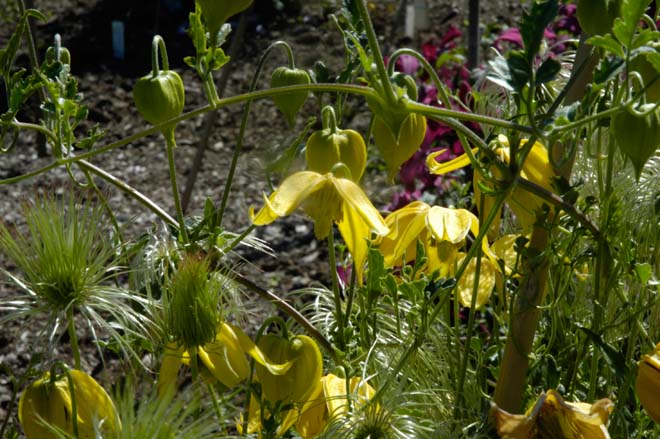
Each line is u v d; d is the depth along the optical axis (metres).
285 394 2.19
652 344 2.33
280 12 9.70
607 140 2.56
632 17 1.64
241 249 6.43
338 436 2.08
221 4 1.90
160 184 7.27
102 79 8.83
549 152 1.72
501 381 2.22
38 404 2.10
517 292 2.16
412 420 2.26
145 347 2.31
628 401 2.61
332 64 8.80
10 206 6.65
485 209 2.36
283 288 6.02
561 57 3.14
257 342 2.21
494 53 2.78
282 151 2.91
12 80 2.12
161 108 2.08
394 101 1.80
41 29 9.76
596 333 2.28
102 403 2.12
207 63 1.95
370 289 2.12
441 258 2.29
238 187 7.15
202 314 2.00
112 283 5.18
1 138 2.10
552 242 2.13
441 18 9.47
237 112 8.21
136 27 9.82
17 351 5.16
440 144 5.67
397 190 6.23
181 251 2.28
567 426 1.87
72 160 2.09
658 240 2.39
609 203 2.17
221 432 1.96
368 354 2.21
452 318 3.36
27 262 2.12
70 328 2.13
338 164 2.05
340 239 6.42
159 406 1.83
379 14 9.60
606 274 2.21
